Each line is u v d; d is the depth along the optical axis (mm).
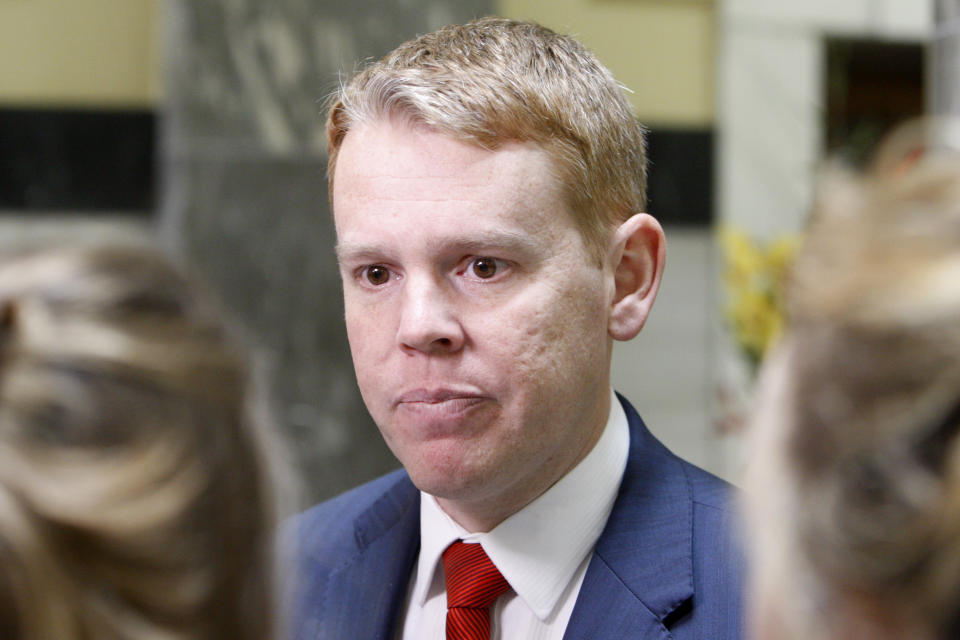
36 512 971
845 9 7805
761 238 7680
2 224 7492
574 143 1886
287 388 6867
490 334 1853
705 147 7688
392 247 1860
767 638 996
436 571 2137
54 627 959
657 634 1942
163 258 1173
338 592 2256
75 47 7535
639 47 7656
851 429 886
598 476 2080
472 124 1809
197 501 1049
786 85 7766
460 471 1894
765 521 979
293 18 7023
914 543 859
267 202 7016
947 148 931
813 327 925
